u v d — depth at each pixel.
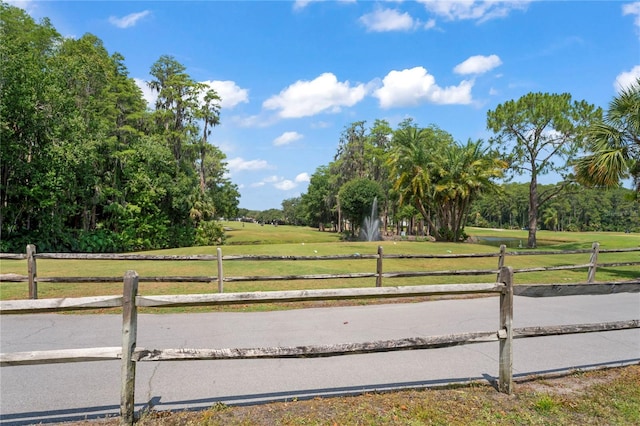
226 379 3.91
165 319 6.25
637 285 5.11
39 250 26.59
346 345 3.30
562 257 18.70
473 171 32.47
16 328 5.65
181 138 37.66
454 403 3.38
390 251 19.17
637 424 3.12
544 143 30.05
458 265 14.50
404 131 36.16
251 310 6.91
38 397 3.49
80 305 2.90
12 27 26.41
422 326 5.96
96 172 30.25
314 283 9.64
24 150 24.69
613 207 88.81
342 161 52.12
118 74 37.84
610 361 4.62
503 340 3.64
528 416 3.19
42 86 24.48
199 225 37.19
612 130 12.27
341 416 3.10
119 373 4.05
